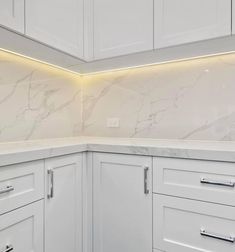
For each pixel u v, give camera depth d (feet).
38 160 3.54
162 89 5.63
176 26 4.25
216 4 3.89
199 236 3.53
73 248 4.26
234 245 3.27
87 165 4.64
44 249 3.62
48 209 3.72
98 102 6.58
